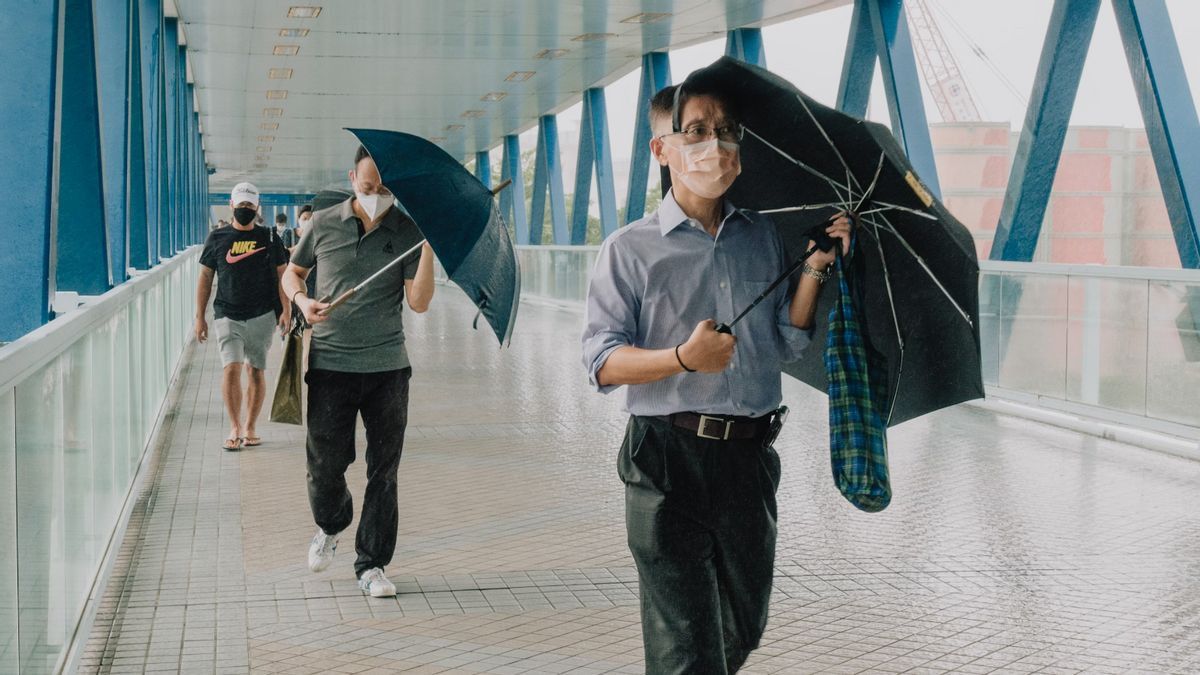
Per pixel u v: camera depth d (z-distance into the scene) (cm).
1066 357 927
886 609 476
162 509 644
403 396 495
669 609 279
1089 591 500
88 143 676
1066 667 412
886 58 1270
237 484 708
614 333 283
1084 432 895
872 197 278
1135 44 933
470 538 587
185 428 905
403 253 487
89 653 421
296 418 507
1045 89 1033
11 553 297
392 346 489
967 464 775
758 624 293
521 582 511
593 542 578
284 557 550
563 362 1391
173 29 1634
